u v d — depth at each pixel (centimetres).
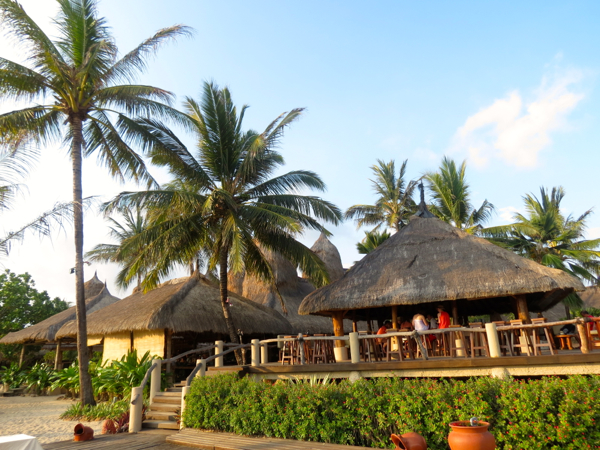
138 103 1525
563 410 592
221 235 1659
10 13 1302
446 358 904
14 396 2309
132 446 841
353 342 961
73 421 1270
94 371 1814
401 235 1358
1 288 3381
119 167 1614
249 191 1741
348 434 746
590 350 825
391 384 769
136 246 1545
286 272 2620
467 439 541
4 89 1356
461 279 1086
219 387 942
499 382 696
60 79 1438
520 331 898
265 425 827
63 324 2456
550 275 1012
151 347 1778
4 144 1370
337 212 1719
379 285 1169
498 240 2714
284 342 1134
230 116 1756
